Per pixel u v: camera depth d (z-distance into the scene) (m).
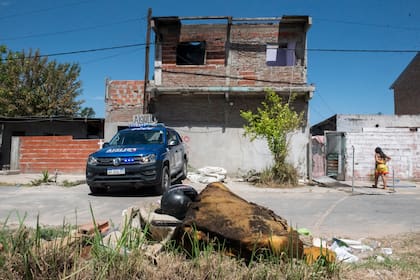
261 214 3.71
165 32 17.44
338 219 6.66
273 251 3.23
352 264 3.75
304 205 8.42
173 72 17.11
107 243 3.41
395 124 19.30
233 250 3.35
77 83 29.84
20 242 3.04
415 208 8.05
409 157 16.19
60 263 2.83
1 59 24.59
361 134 16.31
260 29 16.94
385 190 12.16
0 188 11.28
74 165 16.61
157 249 3.40
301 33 16.81
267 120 13.47
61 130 23.34
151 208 4.54
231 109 16.70
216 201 3.88
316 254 3.54
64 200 8.66
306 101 16.23
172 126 16.94
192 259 3.27
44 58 28.22
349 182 15.23
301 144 16.06
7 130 23.20
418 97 25.69
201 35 17.17
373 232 5.57
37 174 16.36
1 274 2.66
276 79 16.59
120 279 2.77
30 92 26.98
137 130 11.04
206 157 16.67
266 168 14.27
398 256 4.21
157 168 9.27
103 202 8.38
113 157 9.20
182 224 3.52
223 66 16.92
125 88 17.42
